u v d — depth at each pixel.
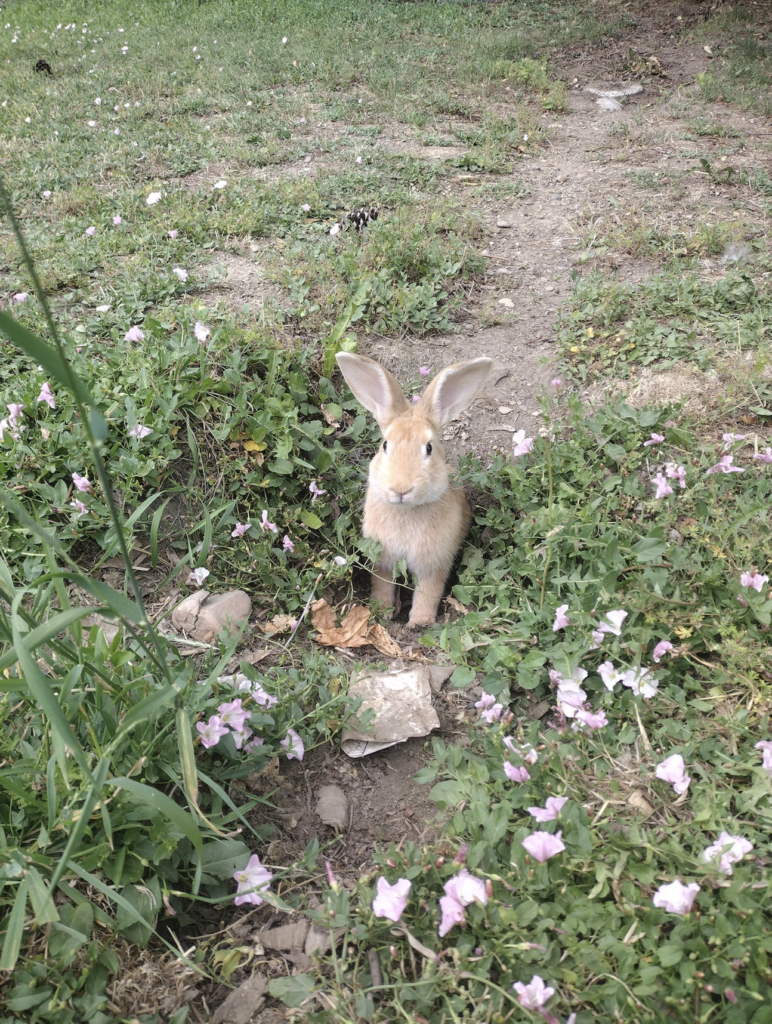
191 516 0.81
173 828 0.50
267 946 0.51
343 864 0.57
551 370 1.03
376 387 0.80
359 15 2.60
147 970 0.48
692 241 1.25
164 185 1.43
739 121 1.87
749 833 0.52
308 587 0.78
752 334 1.03
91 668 0.49
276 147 1.61
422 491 0.73
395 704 0.68
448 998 0.45
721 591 0.68
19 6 2.74
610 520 0.79
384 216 1.33
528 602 0.71
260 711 0.59
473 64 2.17
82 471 0.77
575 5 2.85
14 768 0.49
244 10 2.61
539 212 1.42
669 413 0.87
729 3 2.71
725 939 0.44
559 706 0.62
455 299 1.15
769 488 0.79
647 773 0.55
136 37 2.35
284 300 1.08
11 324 0.36
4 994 0.45
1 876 0.45
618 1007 0.43
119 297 1.06
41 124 1.74
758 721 0.60
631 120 1.90
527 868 0.49
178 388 0.83
